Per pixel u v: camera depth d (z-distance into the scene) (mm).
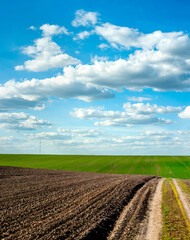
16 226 10734
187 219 13734
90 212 13781
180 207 16906
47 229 10406
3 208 13812
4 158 99750
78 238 9781
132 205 17453
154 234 11273
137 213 15172
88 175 39094
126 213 15016
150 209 16812
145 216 14781
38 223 11211
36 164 76438
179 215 14695
